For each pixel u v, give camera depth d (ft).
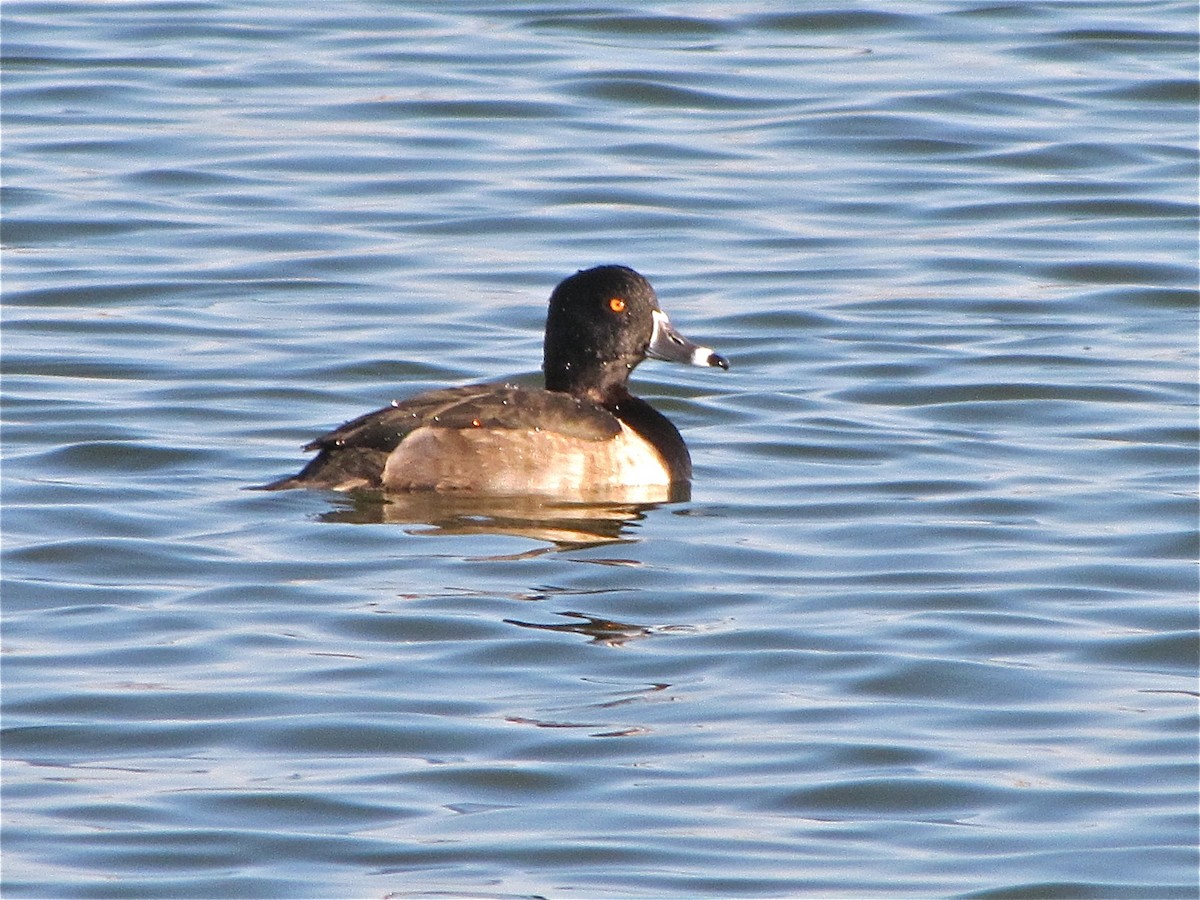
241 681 37.88
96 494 48.37
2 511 47.14
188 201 75.31
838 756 35.04
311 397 57.00
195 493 48.55
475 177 78.18
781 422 55.77
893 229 73.77
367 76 89.92
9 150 80.23
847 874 31.17
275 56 92.79
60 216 73.26
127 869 31.42
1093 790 33.86
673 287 67.41
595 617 41.16
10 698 37.14
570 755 35.04
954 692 37.81
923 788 33.91
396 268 68.95
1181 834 32.42
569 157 80.53
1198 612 41.73
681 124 84.64
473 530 46.09
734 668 38.73
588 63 91.76
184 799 33.53
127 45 94.17
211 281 67.41
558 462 48.44
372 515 46.91
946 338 63.16
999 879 31.14
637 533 46.29
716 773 34.45
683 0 102.17
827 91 88.38
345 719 36.32
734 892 30.60
